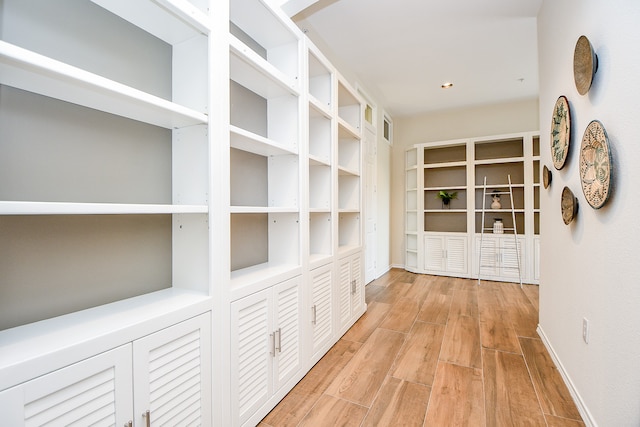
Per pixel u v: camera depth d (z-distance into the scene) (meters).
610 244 1.30
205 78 1.34
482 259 4.62
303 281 1.98
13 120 0.97
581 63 1.54
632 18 1.13
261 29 1.90
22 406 0.75
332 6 2.61
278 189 2.07
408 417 1.57
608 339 1.31
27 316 1.00
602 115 1.36
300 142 2.00
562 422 1.53
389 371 2.02
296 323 1.89
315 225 2.50
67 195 1.10
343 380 1.92
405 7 2.62
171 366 1.12
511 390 1.79
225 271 1.36
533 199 4.35
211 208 1.31
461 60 3.54
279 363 1.71
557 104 1.96
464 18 2.77
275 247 2.08
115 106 1.13
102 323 1.01
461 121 5.13
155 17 1.24
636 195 1.11
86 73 0.89
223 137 1.36
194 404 1.21
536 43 3.19
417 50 3.33
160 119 1.30
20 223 0.99
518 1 2.51
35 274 1.02
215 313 1.31
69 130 1.10
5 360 0.75
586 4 1.54
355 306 2.91
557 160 1.96
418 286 4.24
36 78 0.89
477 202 4.89
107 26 1.21
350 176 3.12
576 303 1.68
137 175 1.32
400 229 5.57
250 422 1.47
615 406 1.24
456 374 1.97
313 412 1.62
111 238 1.23
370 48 3.28
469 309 3.27
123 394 0.97
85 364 0.88
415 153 5.30
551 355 2.17
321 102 2.39
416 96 4.57
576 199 1.67
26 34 0.99
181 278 1.42
